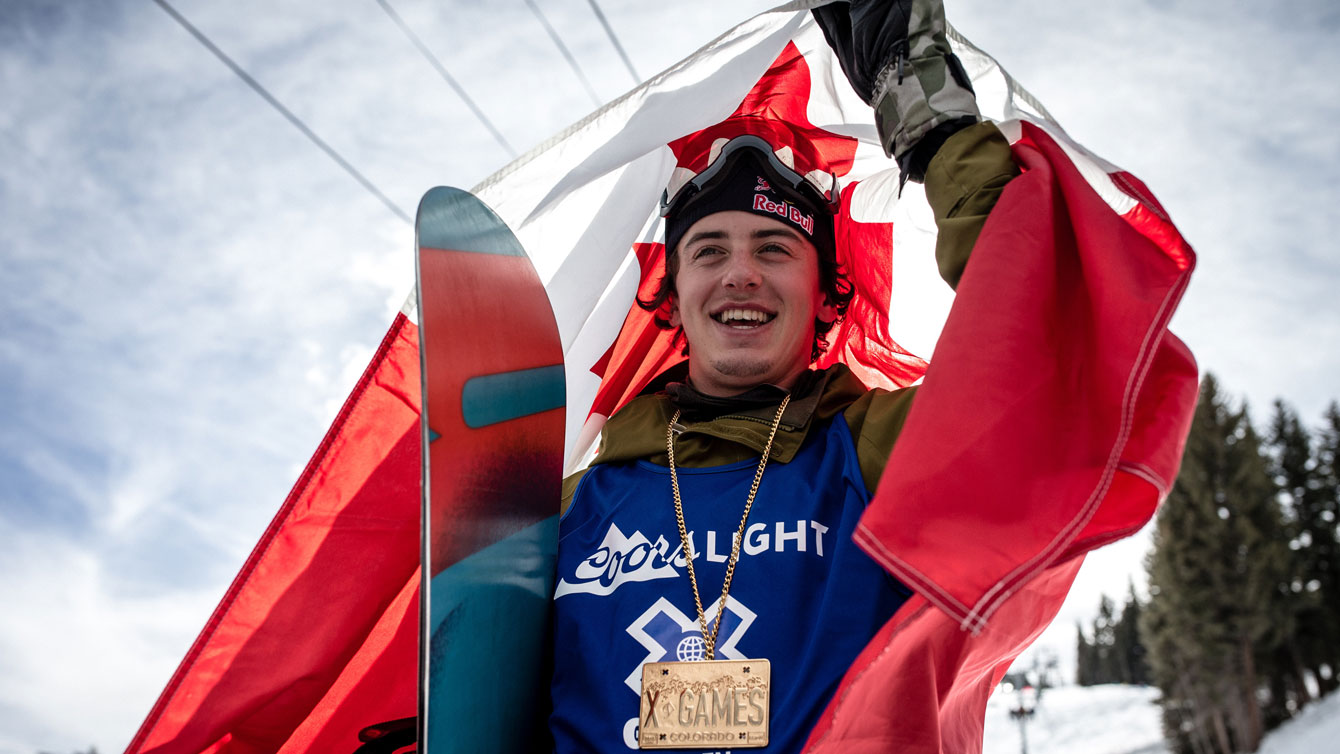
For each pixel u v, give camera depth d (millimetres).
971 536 1072
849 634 1303
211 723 1552
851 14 1668
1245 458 49375
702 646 1353
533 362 1646
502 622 1393
